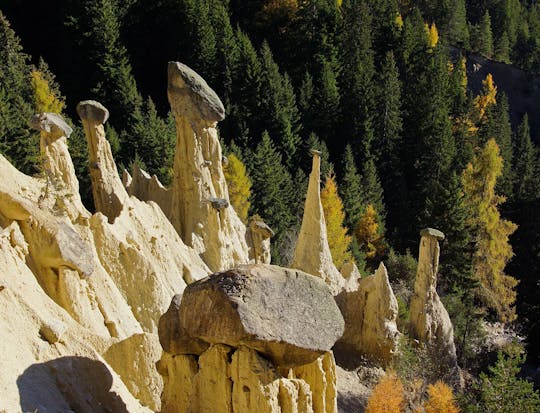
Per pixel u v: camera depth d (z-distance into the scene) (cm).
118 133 7119
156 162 6103
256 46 9681
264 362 1345
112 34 7494
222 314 1325
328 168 6975
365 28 9106
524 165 8425
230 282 1338
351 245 5797
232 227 3162
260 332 1308
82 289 1752
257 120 7606
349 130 7938
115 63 7456
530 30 14125
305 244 3391
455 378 3475
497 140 8894
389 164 7788
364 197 6744
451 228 5656
